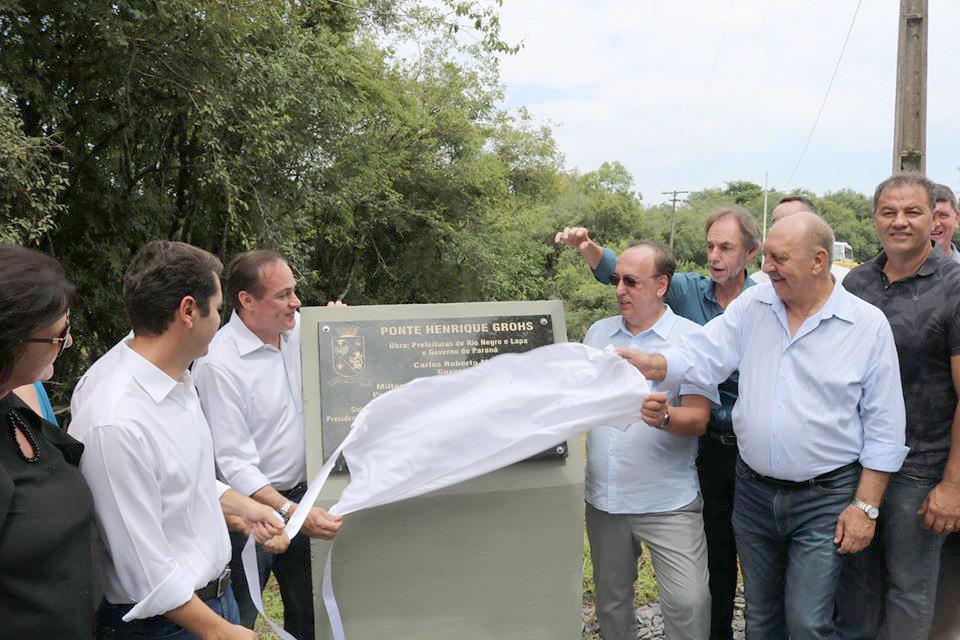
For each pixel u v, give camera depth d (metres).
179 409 2.01
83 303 10.06
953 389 2.73
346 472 2.54
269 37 10.30
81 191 9.98
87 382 2.17
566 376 2.65
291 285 2.77
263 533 2.40
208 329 2.00
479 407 2.54
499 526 2.62
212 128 9.77
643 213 43.56
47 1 8.16
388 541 2.55
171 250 1.97
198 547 2.05
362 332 2.69
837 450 2.62
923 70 7.88
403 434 2.52
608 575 3.03
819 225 2.60
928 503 2.71
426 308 2.75
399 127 17.23
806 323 2.64
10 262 1.61
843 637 3.17
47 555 1.63
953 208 3.69
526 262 21.42
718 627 3.38
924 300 2.76
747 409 2.76
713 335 2.85
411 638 2.58
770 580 2.86
